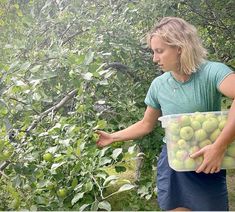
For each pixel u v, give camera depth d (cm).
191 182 210
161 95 214
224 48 409
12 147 221
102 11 387
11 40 394
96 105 289
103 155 232
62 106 276
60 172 236
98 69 237
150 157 319
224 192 213
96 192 234
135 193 305
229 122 182
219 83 190
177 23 195
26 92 234
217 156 186
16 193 227
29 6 431
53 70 249
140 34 367
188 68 194
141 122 241
